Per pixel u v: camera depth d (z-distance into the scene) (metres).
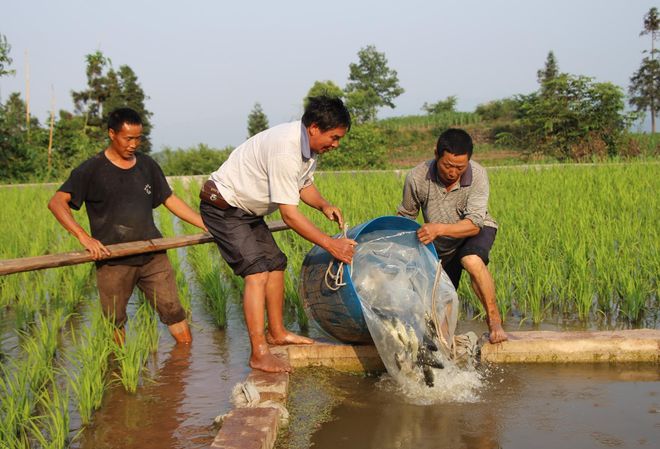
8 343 5.34
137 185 5.05
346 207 10.53
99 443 3.53
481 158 40.69
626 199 9.72
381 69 75.62
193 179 18.59
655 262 6.16
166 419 3.82
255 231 4.67
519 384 4.30
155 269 5.15
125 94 38.78
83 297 6.77
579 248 6.43
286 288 6.34
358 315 4.40
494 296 4.77
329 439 3.56
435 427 3.68
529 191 11.42
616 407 3.89
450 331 4.58
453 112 56.31
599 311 5.82
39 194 14.83
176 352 5.07
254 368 4.39
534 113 30.59
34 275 7.38
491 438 3.52
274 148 4.14
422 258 4.77
